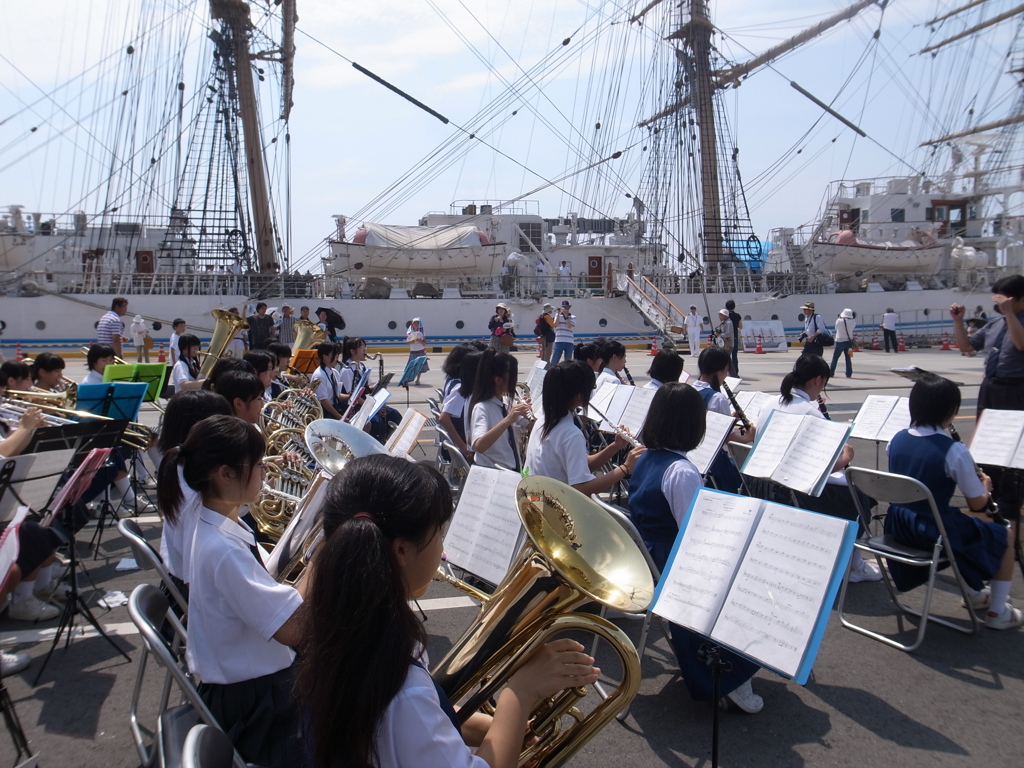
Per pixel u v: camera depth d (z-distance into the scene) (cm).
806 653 235
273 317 1967
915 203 3450
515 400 561
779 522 266
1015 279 607
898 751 332
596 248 3478
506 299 3141
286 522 423
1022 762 323
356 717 148
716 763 271
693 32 3575
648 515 386
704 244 3675
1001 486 550
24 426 393
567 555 200
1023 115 2411
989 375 639
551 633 182
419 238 3131
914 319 3391
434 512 169
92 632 459
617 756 330
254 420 477
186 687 226
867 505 549
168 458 296
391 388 1659
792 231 3612
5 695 316
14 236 2855
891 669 410
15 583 410
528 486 216
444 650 435
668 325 3019
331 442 358
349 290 3105
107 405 601
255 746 238
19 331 2717
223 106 3444
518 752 168
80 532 652
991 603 459
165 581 310
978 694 382
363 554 153
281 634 238
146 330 2098
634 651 185
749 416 705
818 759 327
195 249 3350
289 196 3478
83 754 335
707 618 266
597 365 791
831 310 3372
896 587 486
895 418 632
